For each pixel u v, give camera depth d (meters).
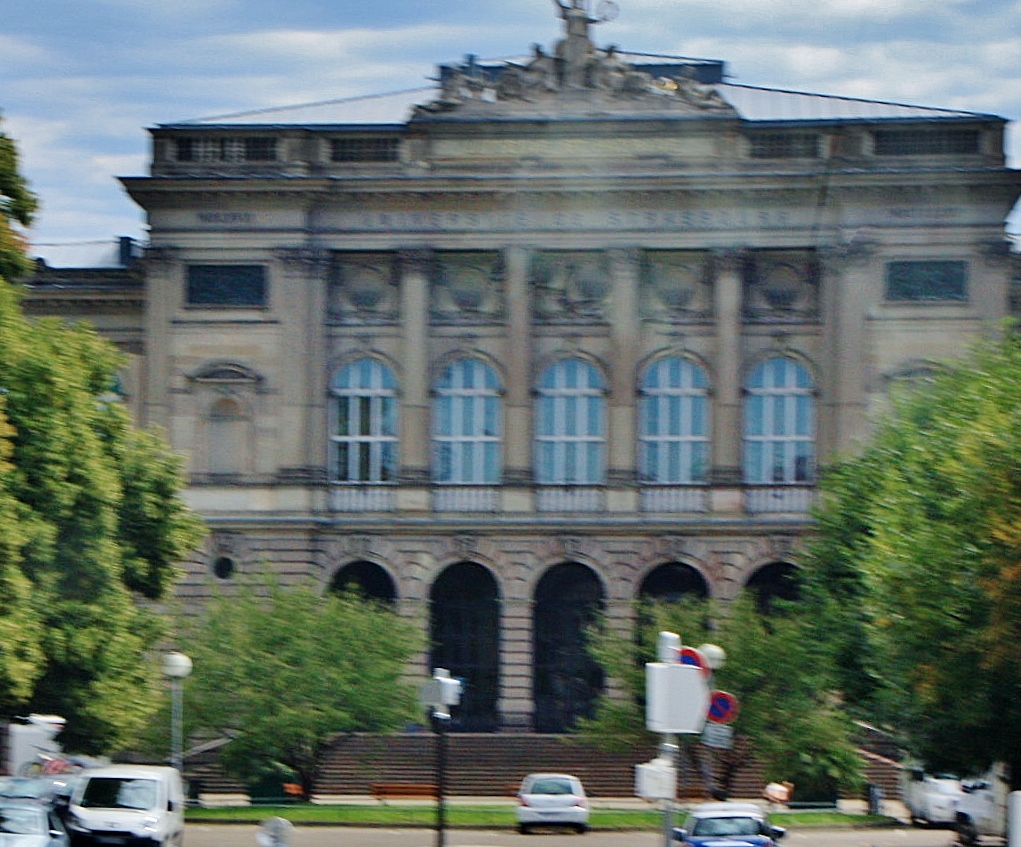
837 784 85.44
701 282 103.12
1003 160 100.06
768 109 105.69
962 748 57.44
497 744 97.50
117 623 62.66
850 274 100.69
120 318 106.75
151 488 69.25
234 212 102.69
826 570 73.88
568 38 101.75
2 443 55.75
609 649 89.00
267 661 82.88
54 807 59.28
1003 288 100.12
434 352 103.75
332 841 66.81
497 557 102.38
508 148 101.75
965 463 55.22
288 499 102.06
